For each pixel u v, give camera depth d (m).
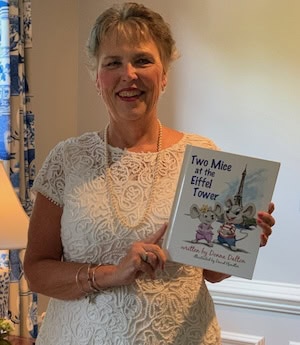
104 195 1.34
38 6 2.61
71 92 2.81
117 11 1.34
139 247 1.23
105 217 1.31
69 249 1.36
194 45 2.54
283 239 2.43
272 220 1.27
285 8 2.38
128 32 1.31
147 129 1.41
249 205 1.27
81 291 1.31
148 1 2.62
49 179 1.40
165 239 1.28
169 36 1.39
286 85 2.40
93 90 2.81
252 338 2.47
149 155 1.38
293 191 2.41
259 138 2.46
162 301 1.31
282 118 2.42
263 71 2.44
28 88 2.37
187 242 1.27
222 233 1.27
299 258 2.41
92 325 1.31
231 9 2.47
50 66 2.69
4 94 2.21
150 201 1.33
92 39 1.36
